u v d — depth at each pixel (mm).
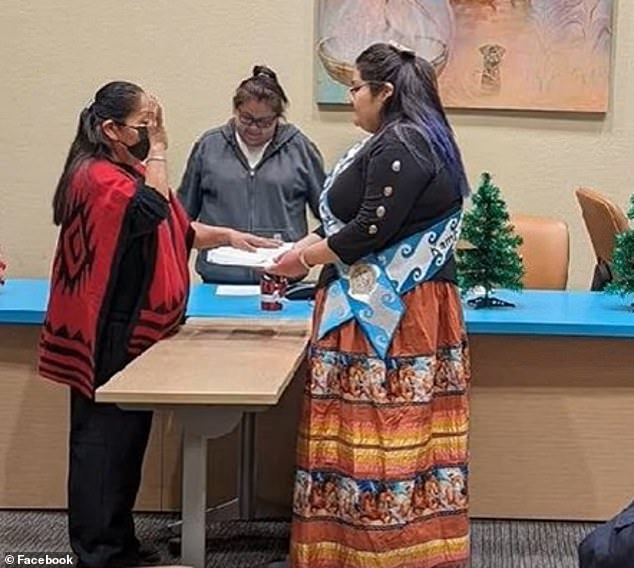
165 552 3184
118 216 2680
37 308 3252
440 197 2664
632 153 4730
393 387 2676
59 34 4719
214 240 3154
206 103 4742
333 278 2715
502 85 4660
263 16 4684
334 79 4672
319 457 2723
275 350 2686
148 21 4703
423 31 4629
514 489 3416
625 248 3332
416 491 2723
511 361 3342
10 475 3463
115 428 2830
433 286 2721
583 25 4629
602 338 3299
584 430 3365
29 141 4781
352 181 2672
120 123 2729
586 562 2199
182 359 2551
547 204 4758
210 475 3480
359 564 2688
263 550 3285
